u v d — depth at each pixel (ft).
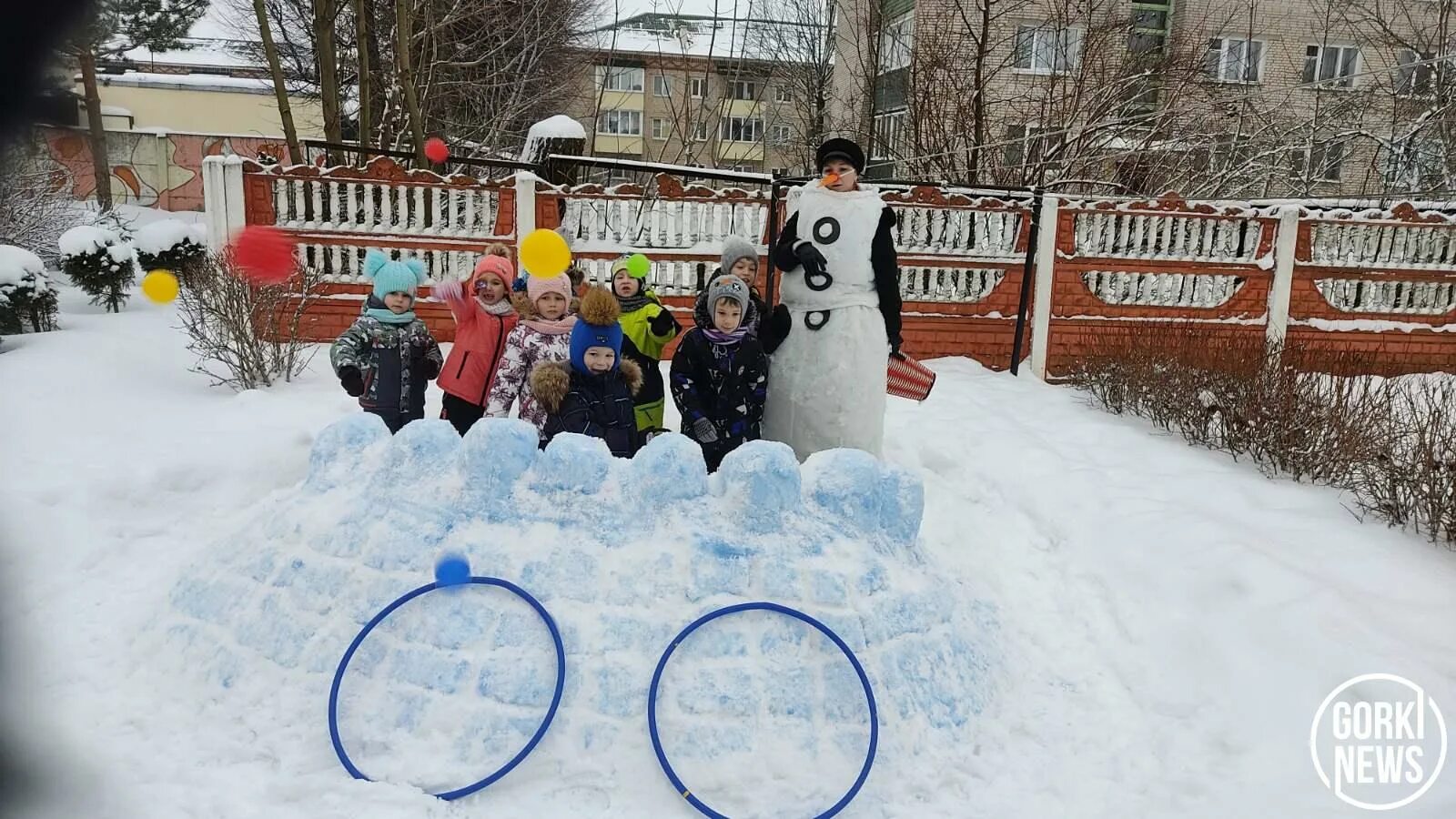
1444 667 11.47
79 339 27.71
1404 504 16.44
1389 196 44.14
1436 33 54.90
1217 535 15.07
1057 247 29.86
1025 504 18.25
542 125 32.22
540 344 16.31
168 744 9.86
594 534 10.74
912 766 9.89
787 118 82.74
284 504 12.03
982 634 12.14
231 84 107.96
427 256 29.14
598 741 9.48
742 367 15.92
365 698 9.89
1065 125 41.45
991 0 43.80
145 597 13.28
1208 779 10.21
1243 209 30.22
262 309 25.27
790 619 10.23
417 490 11.28
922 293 30.55
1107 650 13.10
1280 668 11.79
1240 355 24.25
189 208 88.33
